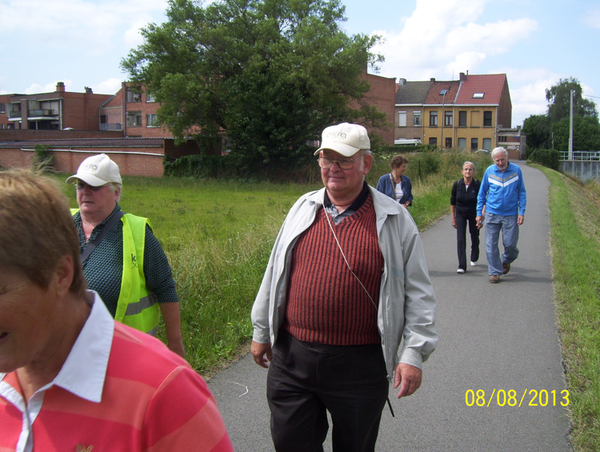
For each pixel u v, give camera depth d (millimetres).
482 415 3953
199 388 1292
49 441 1184
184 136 34594
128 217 2934
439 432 3725
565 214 15773
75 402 1189
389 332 2480
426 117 67500
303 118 29906
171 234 11430
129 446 1180
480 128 66062
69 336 1235
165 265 2979
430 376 4625
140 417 1183
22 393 1271
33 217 1122
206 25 30312
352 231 2543
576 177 51969
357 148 2557
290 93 29656
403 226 2576
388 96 61938
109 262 2793
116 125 75812
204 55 31328
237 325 5629
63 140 44156
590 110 86688
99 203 2855
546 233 12430
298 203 2770
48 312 1166
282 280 2654
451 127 66812
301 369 2561
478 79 68375
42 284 1137
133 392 1191
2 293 1088
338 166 2551
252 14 31031
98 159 2854
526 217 15305
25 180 1180
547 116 86188
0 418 1259
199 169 33312
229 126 31172
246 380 4547
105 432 1176
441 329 5816
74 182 2838
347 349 2494
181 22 31062
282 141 29953
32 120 77875
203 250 7676
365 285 2482
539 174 36562
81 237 2893
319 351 2506
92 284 2738
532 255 9914
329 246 2543
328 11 31766
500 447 3523
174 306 3010
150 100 62844
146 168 36969
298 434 2619
